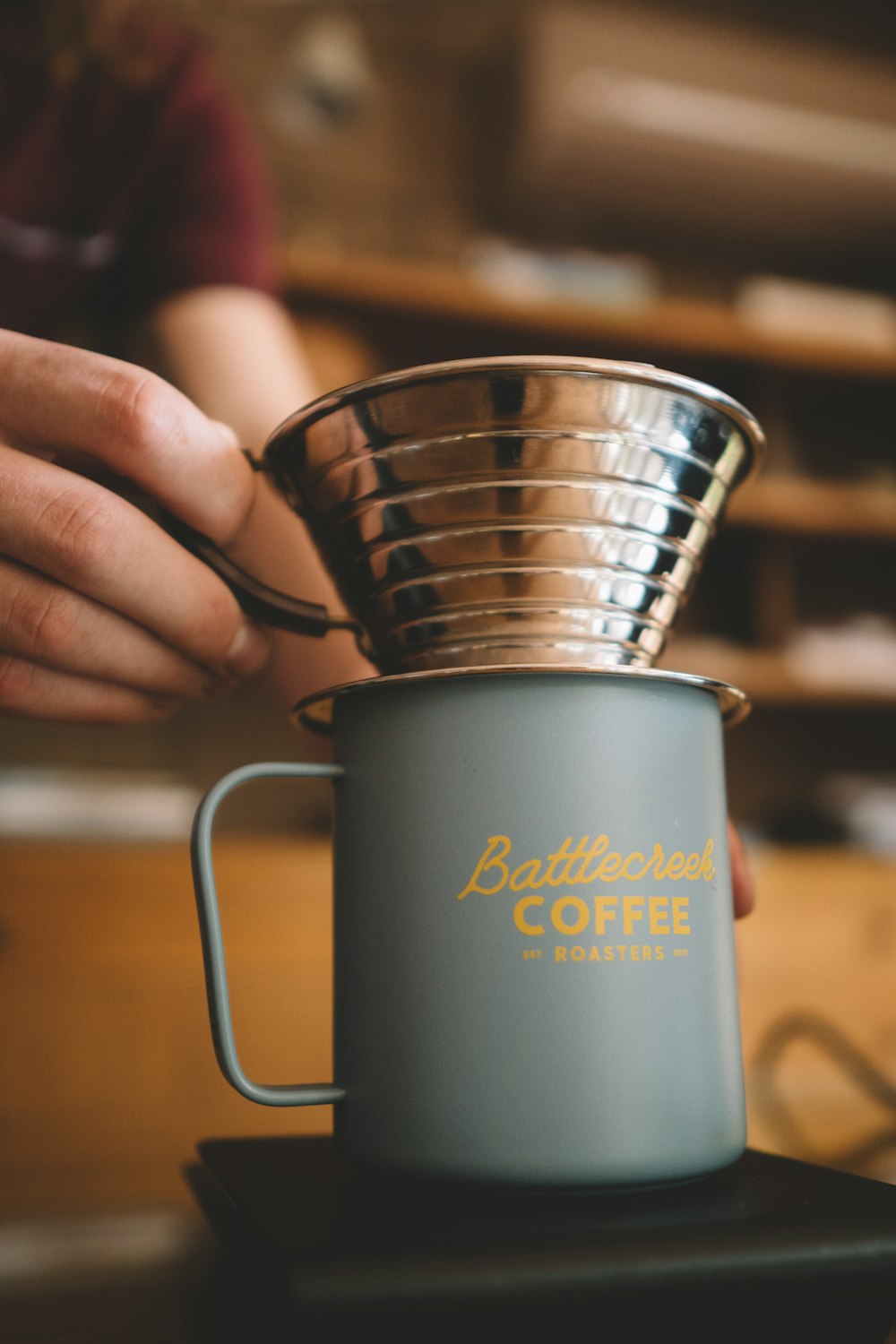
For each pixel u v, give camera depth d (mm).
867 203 2584
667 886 368
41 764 2076
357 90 2477
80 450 430
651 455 380
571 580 385
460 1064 353
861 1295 323
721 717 440
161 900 1618
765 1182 377
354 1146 376
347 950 391
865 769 2627
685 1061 363
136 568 432
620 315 2359
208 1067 1590
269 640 533
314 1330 281
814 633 2494
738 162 2443
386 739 381
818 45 2770
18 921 1549
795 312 2494
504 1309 292
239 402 786
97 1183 1504
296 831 2199
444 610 394
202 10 2123
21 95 901
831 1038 798
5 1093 1501
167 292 942
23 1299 429
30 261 947
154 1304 419
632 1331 305
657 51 2268
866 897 1994
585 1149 344
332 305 2268
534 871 356
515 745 362
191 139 983
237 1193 375
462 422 365
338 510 408
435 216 2584
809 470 2539
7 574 443
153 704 512
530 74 2279
